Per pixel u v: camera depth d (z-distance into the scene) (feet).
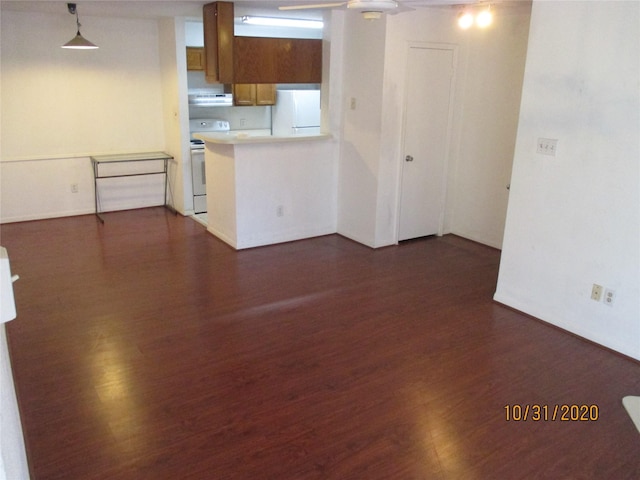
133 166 20.90
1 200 18.67
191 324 11.56
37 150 18.97
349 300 12.96
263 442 7.82
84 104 19.38
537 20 10.69
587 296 10.90
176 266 15.12
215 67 15.74
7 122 18.17
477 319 11.98
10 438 4.34
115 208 20.99
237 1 14.60
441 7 15.02
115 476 7.09
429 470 7.28
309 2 14.93
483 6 14.06
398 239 17.47
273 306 12.55
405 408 8.68
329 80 16.94
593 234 10.55
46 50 18.21
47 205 19.58
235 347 10.61
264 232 17.04
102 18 18.85
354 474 7.19
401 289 13.67
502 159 16.51
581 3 9.93
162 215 20.62
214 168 17.20
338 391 9.15
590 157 10.32
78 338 10.85
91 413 8.42
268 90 22.76
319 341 10.91
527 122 11.32
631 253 9.98
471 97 17.10
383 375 9.66
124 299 12.80
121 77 19.81
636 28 9.24
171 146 20.63
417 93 16.19
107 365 9.86
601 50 9.78
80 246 16.72
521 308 12.33
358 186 17.13
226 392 9.07
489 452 7.67
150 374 9.59
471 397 9.02
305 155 17.17
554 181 11.05
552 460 7.52
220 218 17.44
